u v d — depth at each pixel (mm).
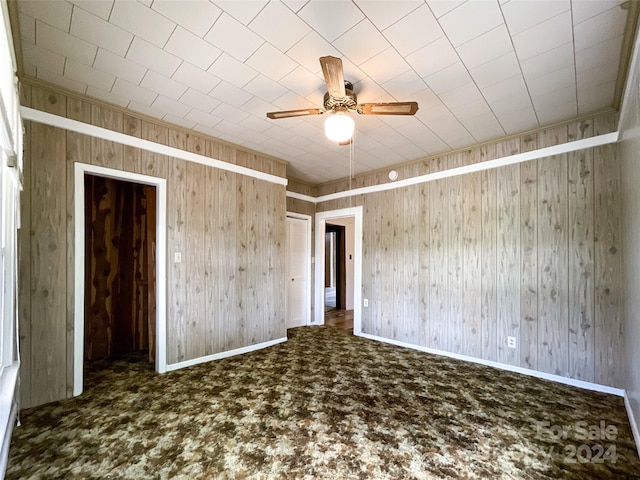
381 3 1620
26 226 2336
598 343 2736
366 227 4730
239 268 3771
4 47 1455
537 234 3115
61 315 2477
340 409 2338
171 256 3172
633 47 1871
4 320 1769
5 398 1457
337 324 5527
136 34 1865
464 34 1843
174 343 3170
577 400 2523
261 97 2617
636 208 2004
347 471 1660
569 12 1668
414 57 2064
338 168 4574
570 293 2896
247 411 2297
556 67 2148
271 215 4164
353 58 2078
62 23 1763
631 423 2127
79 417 2197
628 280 2357
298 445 1887
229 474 1633
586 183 2850
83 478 1608
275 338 4188
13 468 1677
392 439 1956
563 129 2996
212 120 3053
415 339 4035
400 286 4242
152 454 1797
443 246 3830
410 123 3031
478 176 3564
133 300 3938
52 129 2479
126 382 2830
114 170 2803
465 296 3602
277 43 1942
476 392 2664
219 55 2066
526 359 3127
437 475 1641
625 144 2371
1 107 1301
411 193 4195
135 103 2723
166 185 3152
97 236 3697
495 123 3027
